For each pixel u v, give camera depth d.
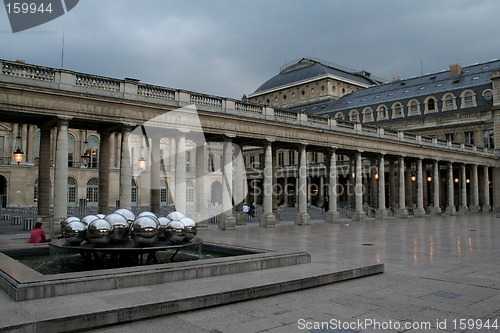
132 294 9.20
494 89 59.28
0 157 58.09
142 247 12.67
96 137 65.19
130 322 8.12
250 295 9.88
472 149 56.50
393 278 12.43
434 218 45.53
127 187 26.55
